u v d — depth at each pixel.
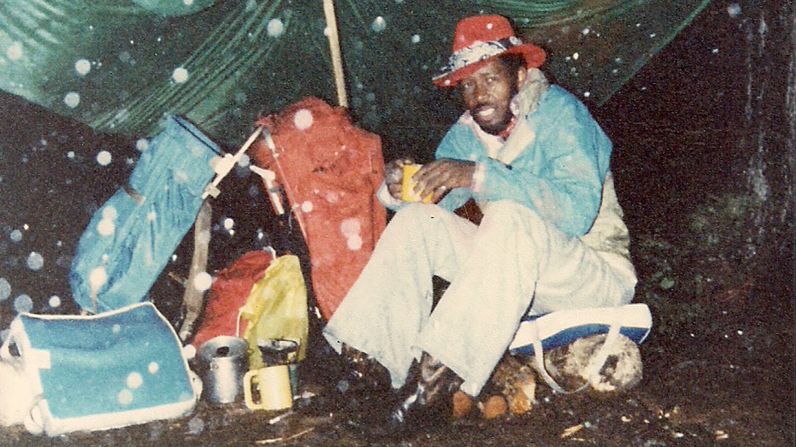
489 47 2.55
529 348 2.63
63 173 5.58
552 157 2.52
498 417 2.53
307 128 2.85
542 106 2.55
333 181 2.83
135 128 3.55
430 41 3.47
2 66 3.15
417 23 3.41
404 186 2.50
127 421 2.51
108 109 3.43
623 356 2.69
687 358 3.08
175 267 4.17
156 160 2.81
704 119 4.73
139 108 3.47
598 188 2.46
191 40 3.30
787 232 3.57
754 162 3.71
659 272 3.54
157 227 2.80
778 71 3.62
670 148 4.76
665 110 4.86
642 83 4.88
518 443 2.35
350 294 2.50
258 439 2.43
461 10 3.35
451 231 2.58
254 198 4.82
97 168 5.66
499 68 2.57
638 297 3.46
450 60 2.61
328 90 3.62
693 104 4.77
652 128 4.86
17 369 2.54
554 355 2.74
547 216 2.43
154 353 2.62
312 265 2.83
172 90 3.44
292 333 2.96
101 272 2.78
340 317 2.49
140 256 2.79
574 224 2.44
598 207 2.46
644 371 2.93
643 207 4.50
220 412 2.65
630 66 3.55
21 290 4.29
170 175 2.81
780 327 3.32
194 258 2.96
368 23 3.42
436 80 2.64
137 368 2.57
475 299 2.35
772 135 3.64
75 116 3.41
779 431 2.40
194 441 2.43
